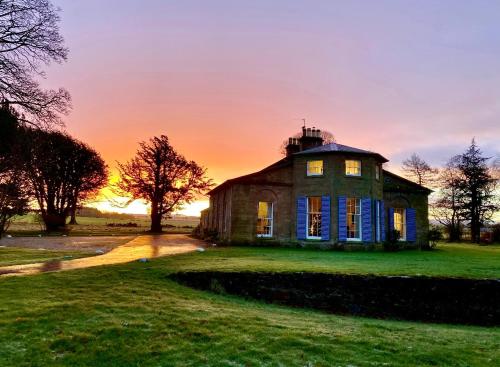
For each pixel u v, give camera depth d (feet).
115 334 21.50
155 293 30.27
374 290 36.37
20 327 21.88
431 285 36.45
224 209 86.74
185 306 27.37
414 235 83.71
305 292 36.63
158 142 156.04
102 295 28.58
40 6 68.90
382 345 21.68
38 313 23.91
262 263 43.39
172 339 21.13
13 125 76.79
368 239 72.95
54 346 20.03
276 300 36.40
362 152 74.84
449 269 41.47
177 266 40.57
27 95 70.44
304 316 29.86
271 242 75.31
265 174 77.30
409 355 20.35
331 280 36.88
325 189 74.08
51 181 129.08
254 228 75.10
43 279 32.40
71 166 139.13
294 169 78.23
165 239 100.42
